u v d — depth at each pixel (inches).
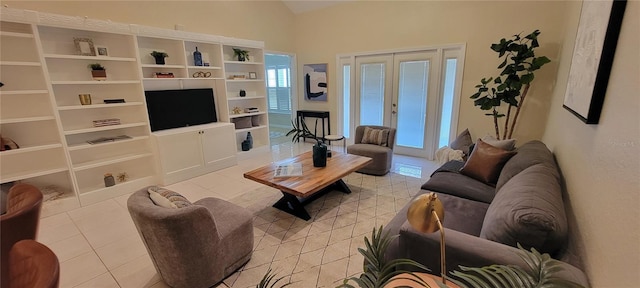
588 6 69.8
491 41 153.9
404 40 184.4
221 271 74.9
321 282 75.4
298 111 247.6
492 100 140.2
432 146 190.4
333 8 212.2
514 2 143.9
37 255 32.1
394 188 140.3
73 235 99.9
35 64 107.2
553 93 130.8
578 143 65.1
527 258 35.3
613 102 44.1
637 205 31.2
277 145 242.8
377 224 105.1
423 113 190.2
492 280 33.6
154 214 61.1
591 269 43.1
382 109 208.2
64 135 117.5
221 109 186.1
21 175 109.0
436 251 49.8
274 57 305.7
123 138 138.9
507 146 108.1
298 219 109.7
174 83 164.7
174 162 151.2
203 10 174.9
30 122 116.0
